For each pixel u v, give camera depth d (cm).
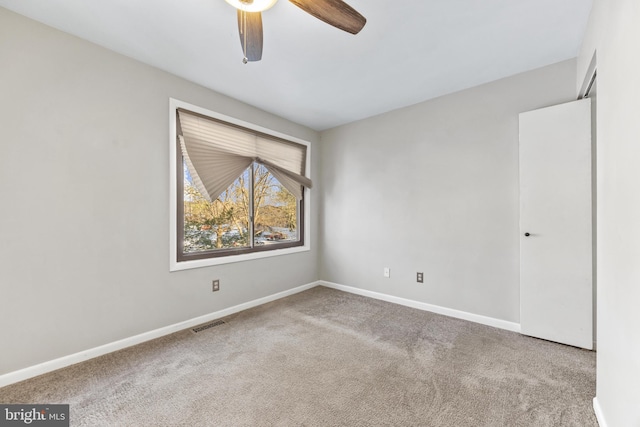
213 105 267
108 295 203
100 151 198
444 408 146
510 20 173
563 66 218
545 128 219
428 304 292
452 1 156
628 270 104
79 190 189
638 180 95
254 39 153
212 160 262
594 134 203
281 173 336
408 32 183
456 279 273
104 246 200
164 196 233
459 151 270
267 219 332
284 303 316
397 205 314
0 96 161
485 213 255
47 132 176
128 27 178
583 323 205
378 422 136
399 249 313
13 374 165
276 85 258
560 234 213
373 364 189
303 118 344
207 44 196
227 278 280
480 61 219
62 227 182
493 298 252
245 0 133
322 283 389
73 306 187
